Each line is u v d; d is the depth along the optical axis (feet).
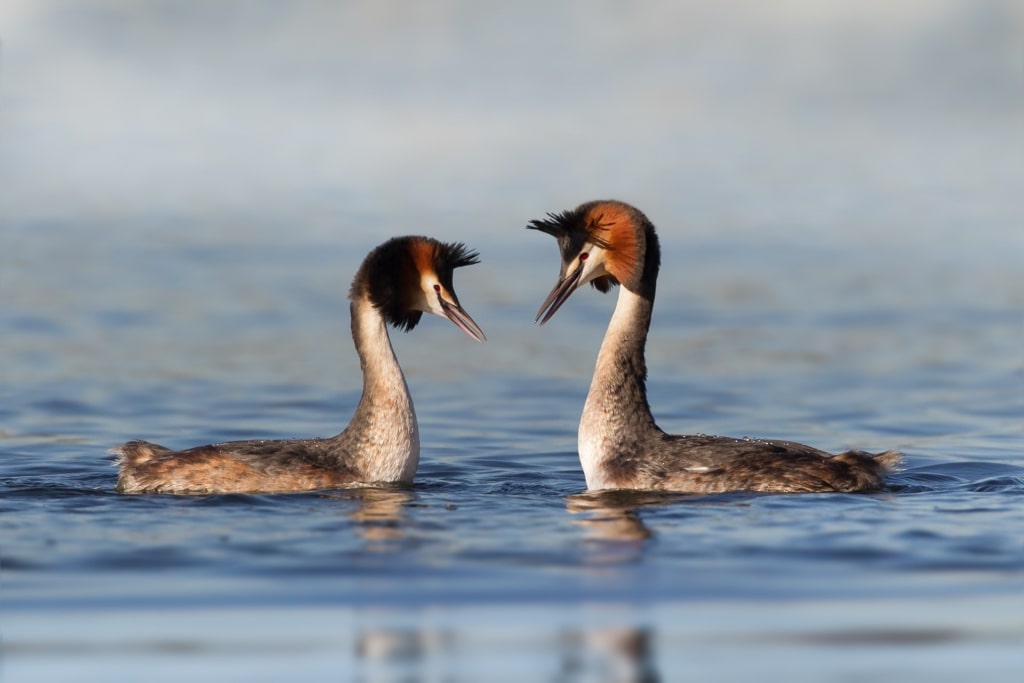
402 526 36.68
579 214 43.11
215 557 33.58
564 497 40.88
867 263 94.22
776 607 30.30
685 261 95.45
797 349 71.00
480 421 56.13
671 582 31.86
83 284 84.79
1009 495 40.27
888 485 41.45
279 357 67.87
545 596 30.96
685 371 66.54
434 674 26.81
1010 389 62.80
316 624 29.30
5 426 54.13
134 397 59.57
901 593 31.14
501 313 79.66
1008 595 30.99
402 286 43.01
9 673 26.81
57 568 32.71
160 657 27.48
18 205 117.70
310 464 41.86
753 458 40.83
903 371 66.33
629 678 26.58
